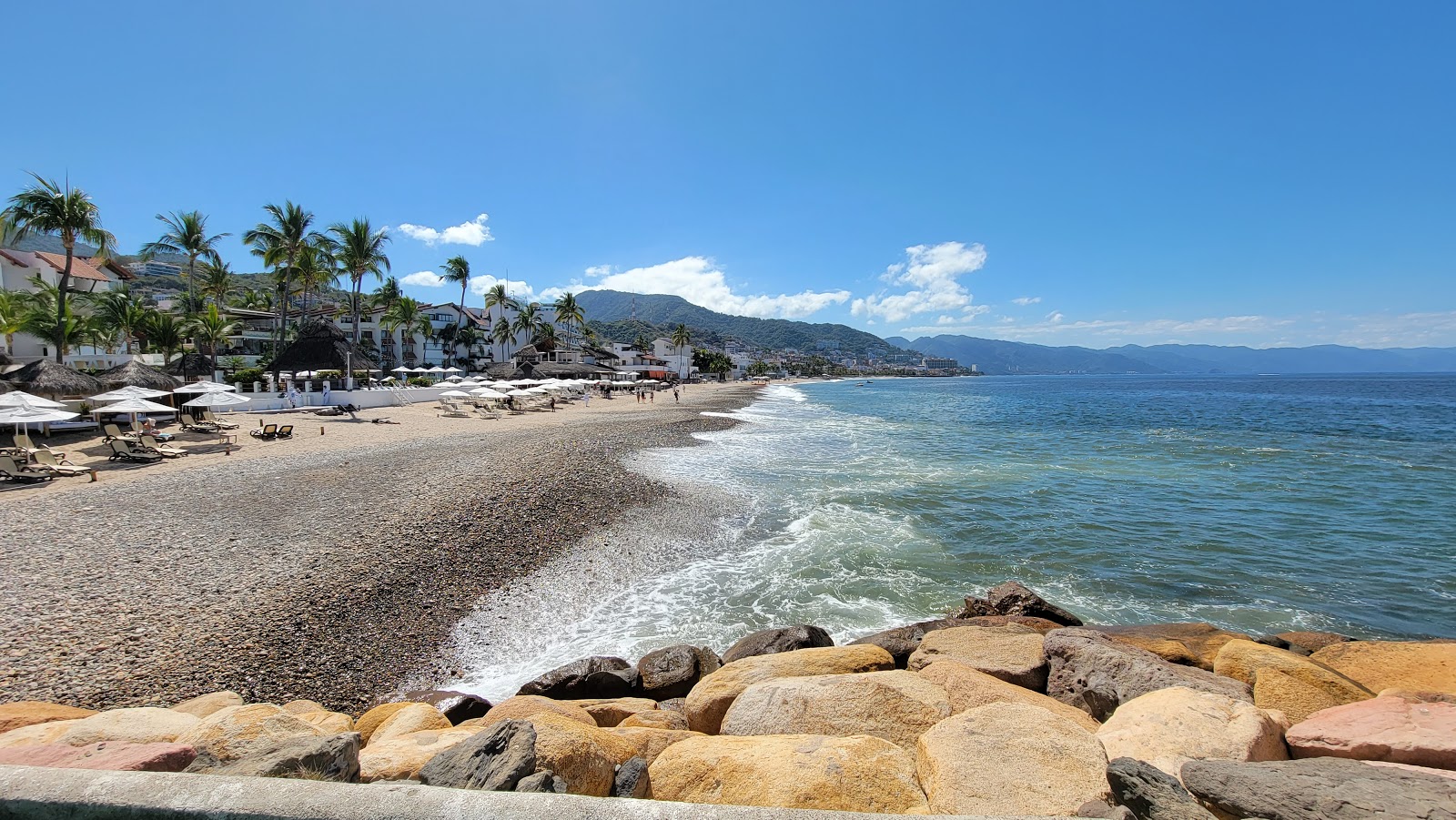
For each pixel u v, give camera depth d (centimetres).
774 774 304
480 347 8300
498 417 3412
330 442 2127
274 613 746
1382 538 1236
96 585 784
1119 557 1122
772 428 3456
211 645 668
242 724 361
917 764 336
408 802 172
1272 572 1050
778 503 1505
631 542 1166
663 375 10556
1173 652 630
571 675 616
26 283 3634
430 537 1048
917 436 3047
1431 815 225
